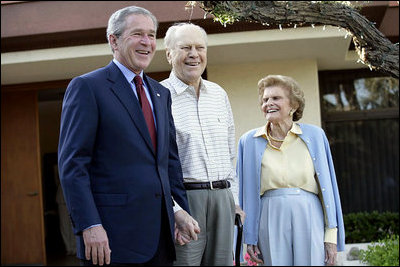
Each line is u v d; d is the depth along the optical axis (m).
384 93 6.73
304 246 2.75
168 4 4.77
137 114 2.32
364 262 5.30
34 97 6.56
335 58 5.95
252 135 2.88
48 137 8.14
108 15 5.07
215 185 2.69
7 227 6.59
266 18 2.86
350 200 6.76
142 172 2.28
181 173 2.54
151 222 2.28
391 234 6.04
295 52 5.42
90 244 2.14
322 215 2.84
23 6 5.21
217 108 2.81
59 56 5.13
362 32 3.00
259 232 2.82
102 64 5.22
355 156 6.77
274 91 2.80
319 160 2.80
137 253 2.25
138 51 2.38
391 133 6.75
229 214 2.70
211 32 4.98
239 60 5.27
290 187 2.78
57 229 8.52
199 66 2.76
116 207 2.24
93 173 2.27
